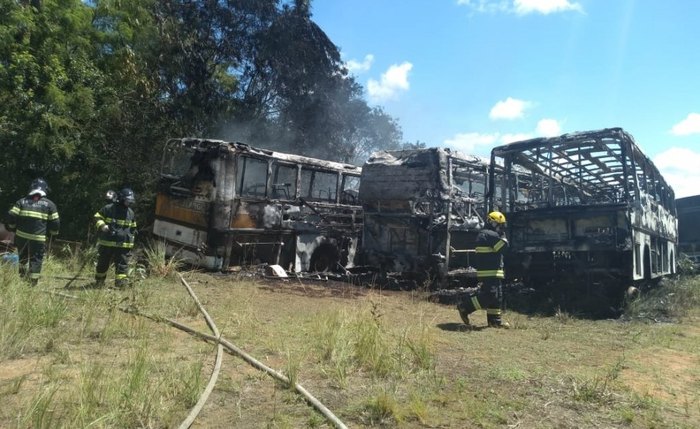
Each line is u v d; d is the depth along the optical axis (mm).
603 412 4262
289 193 12750
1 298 5914
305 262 12969
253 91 23891
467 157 12492
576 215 9758
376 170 12438
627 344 6949
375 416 3908
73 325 5867
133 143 14828
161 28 17625
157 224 12188
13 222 8062
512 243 10414
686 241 19641
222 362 5020
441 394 4453
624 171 9453
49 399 3357
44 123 11859
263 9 22875
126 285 8109
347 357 5176
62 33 12664
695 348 6840
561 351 6398
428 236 11469
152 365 4547
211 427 3562
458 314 8906
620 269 9453
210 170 11320
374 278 11953
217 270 11172
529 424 3945
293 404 4066
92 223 13000
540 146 10312
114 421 3369
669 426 4020
